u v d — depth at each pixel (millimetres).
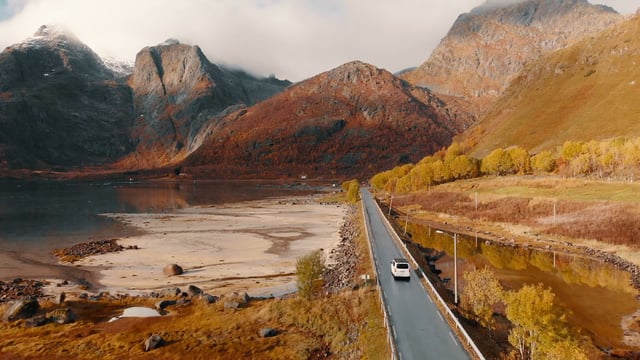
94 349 36656
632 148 111562
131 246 81938
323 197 188625
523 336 32594
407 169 184250
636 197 87125
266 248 80000
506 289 53781
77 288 56656
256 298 50281
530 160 144250
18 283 59312
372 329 35000
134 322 42406
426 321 35750
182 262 69938
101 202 172375
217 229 102562
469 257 72312
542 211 96312
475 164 152250
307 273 45469
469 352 30031
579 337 36281
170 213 135250
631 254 67250
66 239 92062
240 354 35281
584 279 58094
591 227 80500
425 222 110500
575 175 121750
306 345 36250
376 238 75500
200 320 42625
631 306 47344
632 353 35781
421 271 50469
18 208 151125
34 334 39969
